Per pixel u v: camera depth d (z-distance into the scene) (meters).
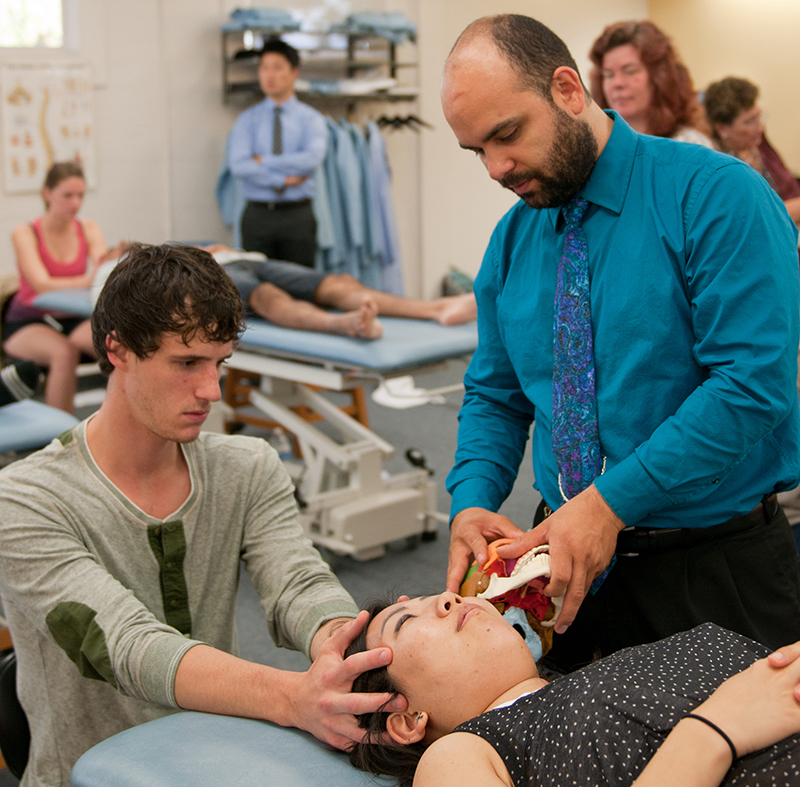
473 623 1.10
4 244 4.99
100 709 1.21
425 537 3.17
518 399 1.51
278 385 3.32
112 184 5.33
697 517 1.25
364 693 1.03
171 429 1.08
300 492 2.83
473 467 1.46
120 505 1.16
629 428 1.22
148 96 5.37
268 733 1.06
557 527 1.17
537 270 1.33
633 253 1.19
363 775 1.00
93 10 5.06
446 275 6.80
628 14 7.45
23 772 1.25
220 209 5.67
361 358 2.52
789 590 1.33
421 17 6.28
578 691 0.98
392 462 4.00
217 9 5.51
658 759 0.86
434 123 6.51
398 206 6.52
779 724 0.86
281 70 5.03
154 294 1.00
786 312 1.11
